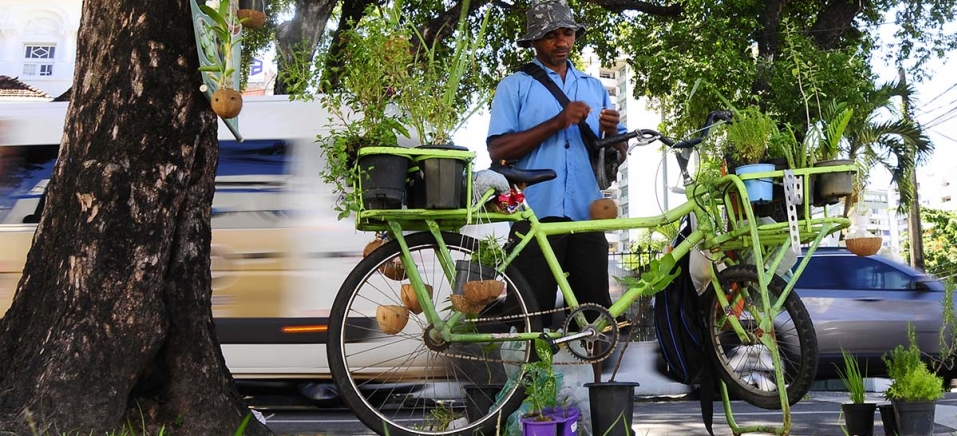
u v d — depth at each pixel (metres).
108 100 3.38
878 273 8.34
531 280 3.66
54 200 3.42
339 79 3.45
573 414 3.38
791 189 3.35
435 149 3.16
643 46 12.92
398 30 3.34
